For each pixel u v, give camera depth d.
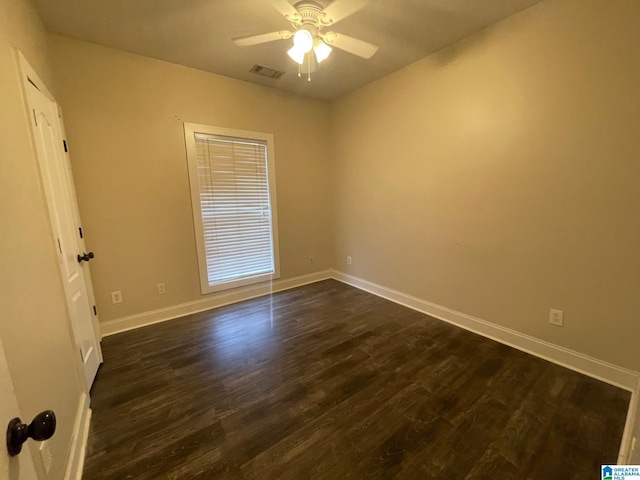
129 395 1.85
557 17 1.89
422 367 2.09
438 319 2.89
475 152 2.44
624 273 1.79
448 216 2.73
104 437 1.52
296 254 3.97
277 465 1.35
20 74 1.31
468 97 2.43
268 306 3.31
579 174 1.90
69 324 1.55
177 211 2.98
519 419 1.59
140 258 2.81
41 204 1.36
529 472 1.29
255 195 3.52
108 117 2.53
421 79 2.78
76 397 1.52
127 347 2.44
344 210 3.97
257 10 1.99
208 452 1.42
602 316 1.89
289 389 1.88
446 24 2.20
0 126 1.04
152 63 2.69
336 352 2.31
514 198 2.24
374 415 1.65
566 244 2.01
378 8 2.00
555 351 2.12
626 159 1.72
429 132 2.78
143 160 2.73
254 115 3.35
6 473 0.47
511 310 2.35
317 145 3.96
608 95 1.74
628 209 1.74
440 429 1.54
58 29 2.18
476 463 1.34
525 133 2.12
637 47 1.62
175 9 1.96
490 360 2.16
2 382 0.50
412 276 3.17
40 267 1.25
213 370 2.10
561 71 1.91
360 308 3.21
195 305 3.20
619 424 1.54
